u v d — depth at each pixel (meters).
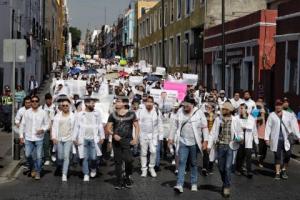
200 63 40.03
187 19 44.75
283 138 13.54
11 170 13.82
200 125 11.74
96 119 13.06
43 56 59.06
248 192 11.81
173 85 20.56
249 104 17.86
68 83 20.53
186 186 12.34
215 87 35.22
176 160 13.75
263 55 27.52
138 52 77.94
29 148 13.07
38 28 50.12
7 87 23.06
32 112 13.06
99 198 10.94
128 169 12.08
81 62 81.94
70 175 13.69
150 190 11.84
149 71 44.12
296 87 23.39
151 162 13.68
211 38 36.72
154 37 62.59
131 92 23.09
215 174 14.11
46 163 15.17
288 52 24.12
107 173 14.03
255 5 37.62
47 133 14.96
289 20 24.16
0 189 11.81
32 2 43.38
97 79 38.78
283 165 13.68
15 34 31.39
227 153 11.37
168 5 53.75
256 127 14.55
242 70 30.02
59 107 13.65
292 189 12.23
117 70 47.78
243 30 30.14
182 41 46.81
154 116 13.62
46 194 11.30
